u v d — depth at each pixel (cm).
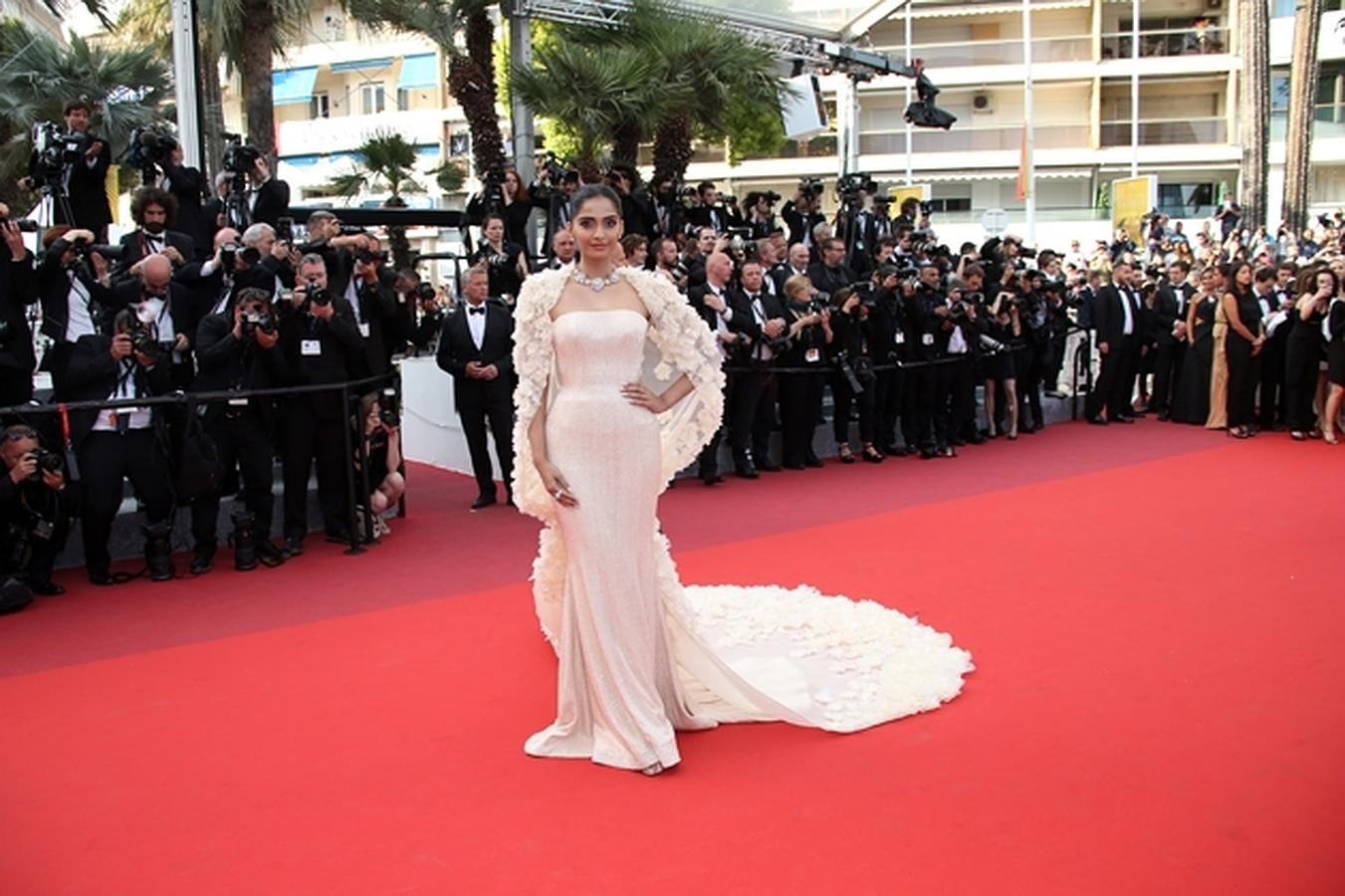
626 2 1263
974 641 522
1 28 1513
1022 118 3484
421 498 920
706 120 1327
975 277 1150
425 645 531
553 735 403
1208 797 355
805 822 344
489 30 1257
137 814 361
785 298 1032
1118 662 488
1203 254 1988
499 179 1073
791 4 1422
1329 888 300
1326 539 724
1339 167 3344
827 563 677
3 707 462
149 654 527
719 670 425
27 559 617
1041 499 877
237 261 722
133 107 1491
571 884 311
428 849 333
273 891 312
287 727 432
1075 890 301
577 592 403
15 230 673
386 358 816
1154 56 3378
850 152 1616
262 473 699
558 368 421
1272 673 470
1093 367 1458
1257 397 1277
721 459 1017
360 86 3234
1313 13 2317
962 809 350
